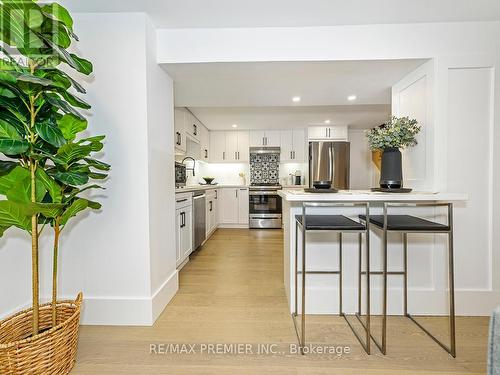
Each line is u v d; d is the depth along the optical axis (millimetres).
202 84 2320
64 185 1243
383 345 1437
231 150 5637
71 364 1301
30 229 1177
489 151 1804
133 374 1283
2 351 1063
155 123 1843
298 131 5539
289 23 1811
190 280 2498
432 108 1815
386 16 1729
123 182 1722
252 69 2000
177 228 2637
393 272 1865
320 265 1925
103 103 1704
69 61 1124
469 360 1388
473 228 1836
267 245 3873
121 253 1737
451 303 1421
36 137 1175
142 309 1729
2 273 1559
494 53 1782
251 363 1366
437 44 1800
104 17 1688
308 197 1451
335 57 1840
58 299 1744
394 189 1653
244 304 2016
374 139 1755
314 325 1737
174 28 1870
